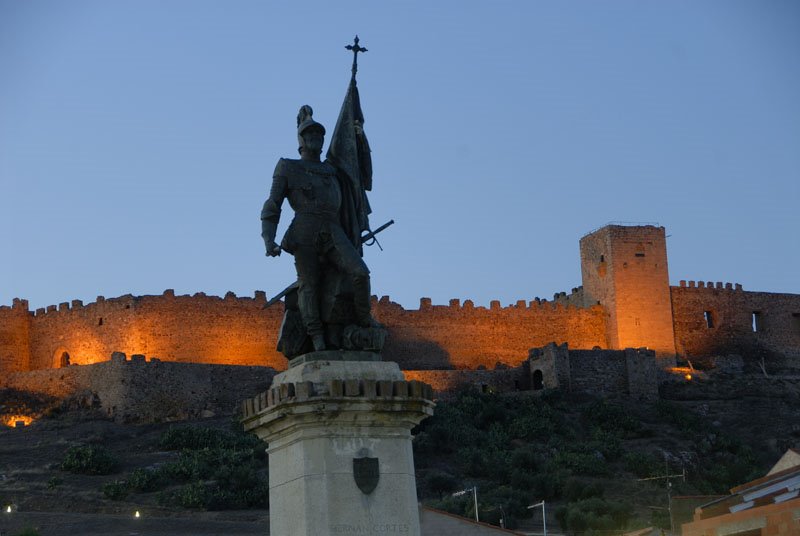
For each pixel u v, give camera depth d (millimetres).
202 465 154875
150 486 150125
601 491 154500
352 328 25516
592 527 133750
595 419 189000
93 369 188500
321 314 25719
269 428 24859
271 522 24984
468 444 172125
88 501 145000
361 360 25219
